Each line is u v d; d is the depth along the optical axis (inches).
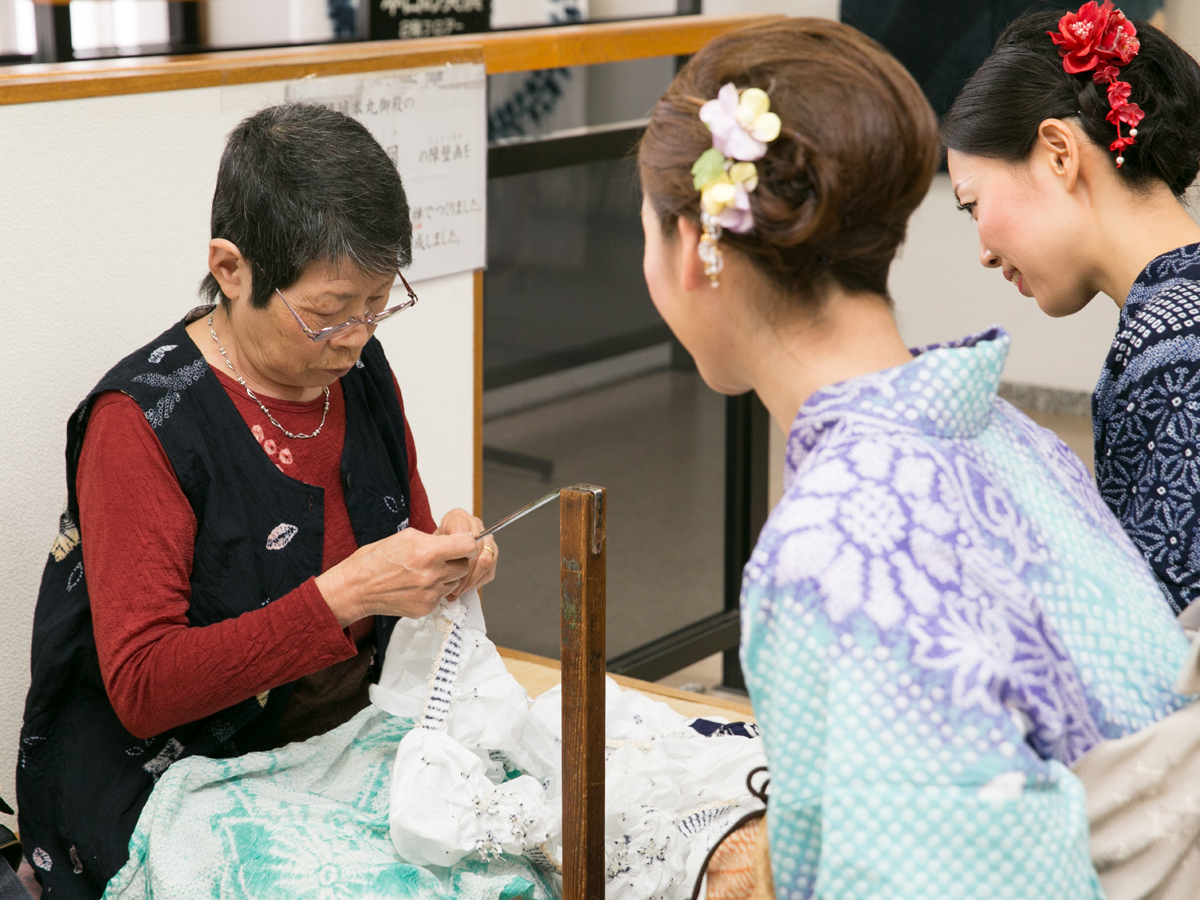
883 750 28.1
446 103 78.2
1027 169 49.6
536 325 100.9
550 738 55.3
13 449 61.5
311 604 48.7
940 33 163.8
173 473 50.7
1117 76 47.4
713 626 120.6
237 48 77.6
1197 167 49.4
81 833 51.6
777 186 31.2
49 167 60.4
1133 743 31.8
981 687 27.9
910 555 29.5
